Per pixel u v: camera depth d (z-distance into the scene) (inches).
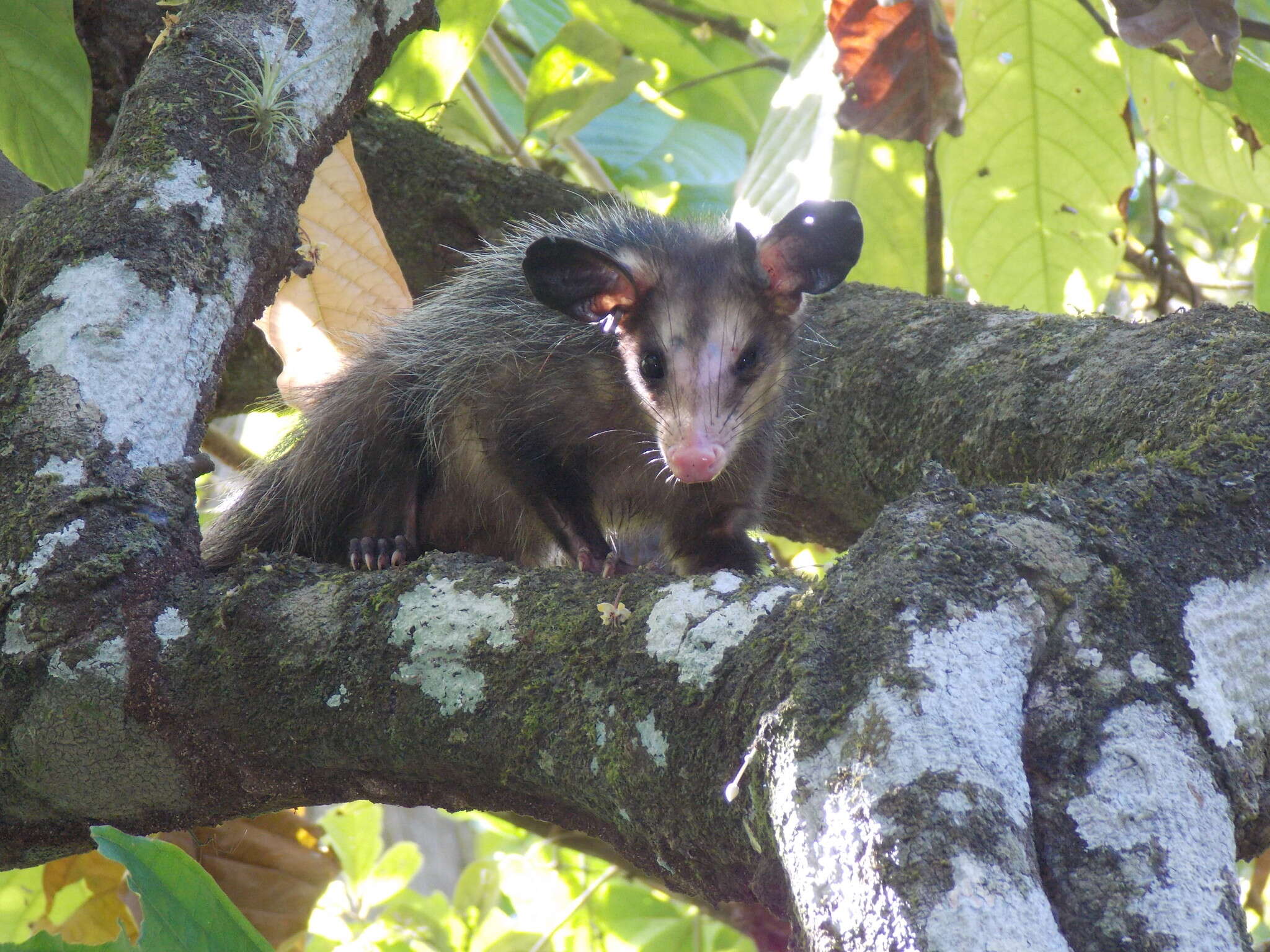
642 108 375.6
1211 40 199.0
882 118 226.7
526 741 111.4
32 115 213.8
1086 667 92.3
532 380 208.2
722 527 214.5
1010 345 178.7
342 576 126.3
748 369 201.5
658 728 103.7
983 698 87.9
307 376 219.3
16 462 133.0
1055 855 84.0
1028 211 262.4
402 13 177.6
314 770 123.9
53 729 125.4
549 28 374.3
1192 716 90.9
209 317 147.3
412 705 116.6
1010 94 251.6
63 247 145.8
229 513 228.5
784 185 246.7
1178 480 104.6
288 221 158.7
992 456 169.2
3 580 127.4
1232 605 97.1
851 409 197.0
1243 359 139.3
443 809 125.5
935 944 76.4
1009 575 95.7
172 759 125.0
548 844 323.6
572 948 319.6
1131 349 156.4
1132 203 363.3
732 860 100.7
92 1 233.8
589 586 117.3
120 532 130.3
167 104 155.3
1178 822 84.4
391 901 313.4
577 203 246.7
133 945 96.0
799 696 91.5
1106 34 238.7
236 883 239.8
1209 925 79.8
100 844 95.6
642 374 201.2
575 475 211.6
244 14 165.2
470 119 296.4
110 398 136.8
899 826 81.5
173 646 124.8
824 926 82.5
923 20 215.9
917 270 267.9
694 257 209.5
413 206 245.4
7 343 141.5
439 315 222.2
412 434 217.3
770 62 316.2
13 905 268.8
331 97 167.3
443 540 226.5
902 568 95.9
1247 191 261.0
